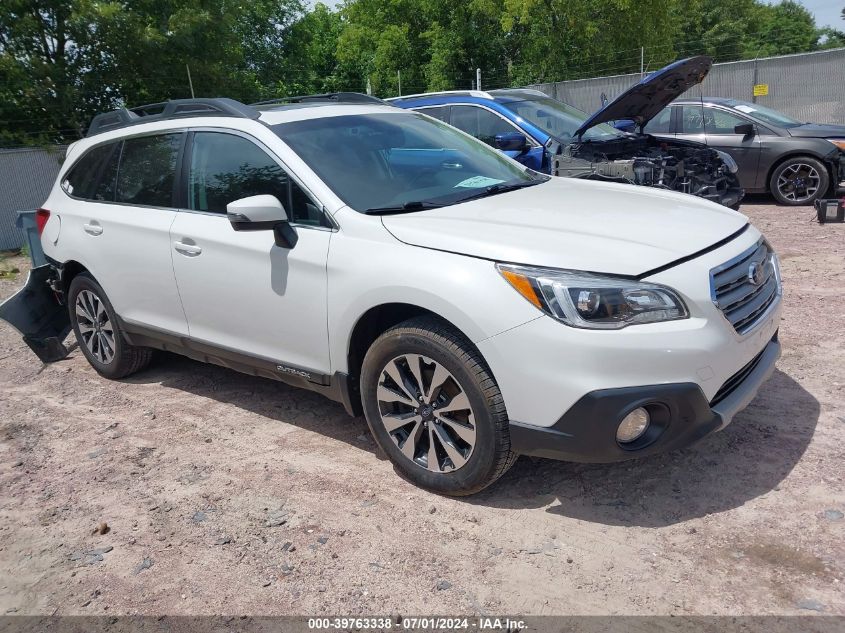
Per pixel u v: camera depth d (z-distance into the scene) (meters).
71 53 16.38
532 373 2.95
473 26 26.62
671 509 3.21
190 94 17.67
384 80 29.61
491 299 3.02
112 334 5.12
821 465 3.42
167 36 16.44
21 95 16.08
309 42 29.73
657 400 2.88
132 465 3.99
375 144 4.17
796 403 4.06
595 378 2.86
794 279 6.48
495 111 8.36
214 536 3.27
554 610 2.65
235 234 3.97
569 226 3.34
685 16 38.38
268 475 3.77
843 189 10.90
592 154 7.52
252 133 4.05
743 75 17.73
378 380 3.50
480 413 3.13
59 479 3.90
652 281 2.94
